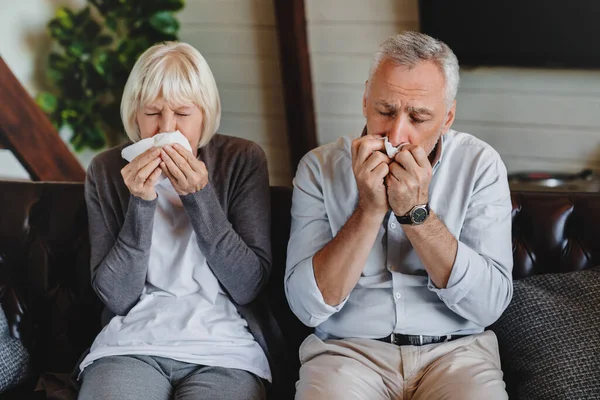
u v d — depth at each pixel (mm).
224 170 1793
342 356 1653
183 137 1651
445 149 1714
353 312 1694
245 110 3881
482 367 1591
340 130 3658
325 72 3555
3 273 1885
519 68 3180
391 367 1634
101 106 3867
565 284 1697
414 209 1521
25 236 1897
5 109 2949
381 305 1678
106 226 1792
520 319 1688
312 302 1637
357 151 1544
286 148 3902
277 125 3857
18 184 1949
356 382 1581
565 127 3205
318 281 1619
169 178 1625
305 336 1864
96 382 1582
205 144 1795
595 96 3113
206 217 1650
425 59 1559
